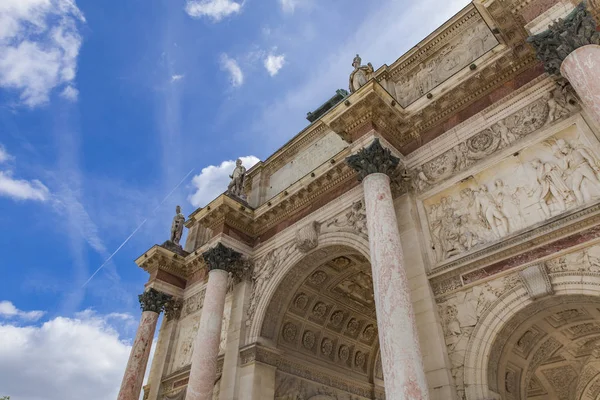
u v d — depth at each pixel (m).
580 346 15.52
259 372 19.27
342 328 24.67
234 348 20.34
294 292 21.62
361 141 16.84
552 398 18.77
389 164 16.22
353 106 17.08
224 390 19.22
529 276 11.92
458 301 13.30
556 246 11.91
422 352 12.95
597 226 11.38
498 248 12.99
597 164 12.17
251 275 22.67
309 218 21.14
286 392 20.23
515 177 13.98
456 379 12.16
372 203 15.01
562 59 11.77
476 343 12.27
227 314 22.70
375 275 13.38
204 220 24.02
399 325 11.92
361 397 24.33
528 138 14.08
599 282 10.75
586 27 11.40
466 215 14.73
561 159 13.05
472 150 15.58
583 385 18.14
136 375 23.84
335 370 23.52
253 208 23.98
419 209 16.00
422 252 14.89
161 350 26.11
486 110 15.81
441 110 17.08
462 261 13.66
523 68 15.28
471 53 18.47
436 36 20.23
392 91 20.83
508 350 12.77
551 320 13.16
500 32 14.76
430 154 16.81
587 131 12.71
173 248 28.58
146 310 26.09
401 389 10.83
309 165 24.64
